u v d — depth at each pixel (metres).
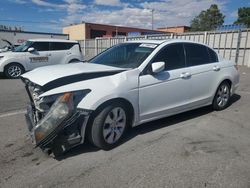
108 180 3.01
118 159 3.50
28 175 3.11
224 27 24.19
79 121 3.44
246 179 3.04
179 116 5.41
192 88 4.93
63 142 3.33
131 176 3.09
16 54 11.63
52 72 3.76
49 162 3.42
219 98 5.77
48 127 3.21
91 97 3.47
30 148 3.84
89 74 3.72
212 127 4.79
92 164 3.37
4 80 11.09
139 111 4.12
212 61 5.54
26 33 30.91
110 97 3.62
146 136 4.30
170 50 4.66
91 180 3.01
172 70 4.58
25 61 11.83
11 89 8.77
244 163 3.42
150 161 3.45
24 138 4.22
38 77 3.64
